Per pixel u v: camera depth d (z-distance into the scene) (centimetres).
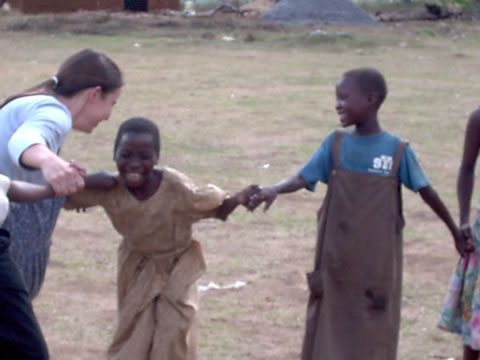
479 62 2233
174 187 372
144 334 380
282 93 1605
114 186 374
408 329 538
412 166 398
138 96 1529
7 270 300
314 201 859
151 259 385
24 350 303
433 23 3334
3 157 325
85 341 512
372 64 2145
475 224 423
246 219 783
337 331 402
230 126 1259
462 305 430
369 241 395
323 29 2970
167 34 2761
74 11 3253
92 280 620
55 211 346
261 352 500
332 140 404
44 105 325
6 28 2816
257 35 2741
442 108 1463
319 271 404
